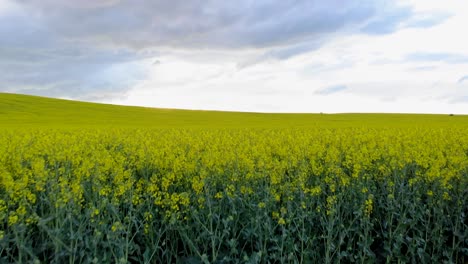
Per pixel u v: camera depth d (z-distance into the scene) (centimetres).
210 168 965
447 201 865
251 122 4372
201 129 2730
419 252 747
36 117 4591
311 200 834
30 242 662
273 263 718
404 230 789
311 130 2489
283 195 841
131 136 2005
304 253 699
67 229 676
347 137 1888
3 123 3719
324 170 1094
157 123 4116
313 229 819
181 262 715
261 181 909
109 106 6744
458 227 819
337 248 725
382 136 1912
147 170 1078
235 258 693
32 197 711
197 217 698
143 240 732
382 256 801
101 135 2047
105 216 721
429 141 1672
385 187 952
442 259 805
